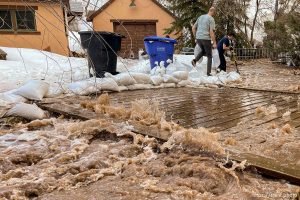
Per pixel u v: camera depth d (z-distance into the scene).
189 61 9.58
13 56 11.15
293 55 11.70
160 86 6.28
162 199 1.56
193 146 2.19
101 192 1.67
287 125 2.77
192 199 1.54
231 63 13.12
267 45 13.08
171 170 1.87
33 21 13.05
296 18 11.22
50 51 12.20
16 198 1.59
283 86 6.38
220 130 2.85
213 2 16.81
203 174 1.78
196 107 4.01
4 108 3.68
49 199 1.61
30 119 3.40
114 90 5.48
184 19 16.30
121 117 3.18
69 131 2.75
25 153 2.24
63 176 1.88
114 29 18.53
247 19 19.69
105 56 6.05
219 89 6.12
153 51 7.75
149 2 18.70
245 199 1.51
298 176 1.68
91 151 2.33
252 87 6.36
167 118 3.35
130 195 1.62
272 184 1.69
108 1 18.17
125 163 2.04
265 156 2.03
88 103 3.74
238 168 1.85
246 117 3.39
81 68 7.55
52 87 4.93
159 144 2.37
